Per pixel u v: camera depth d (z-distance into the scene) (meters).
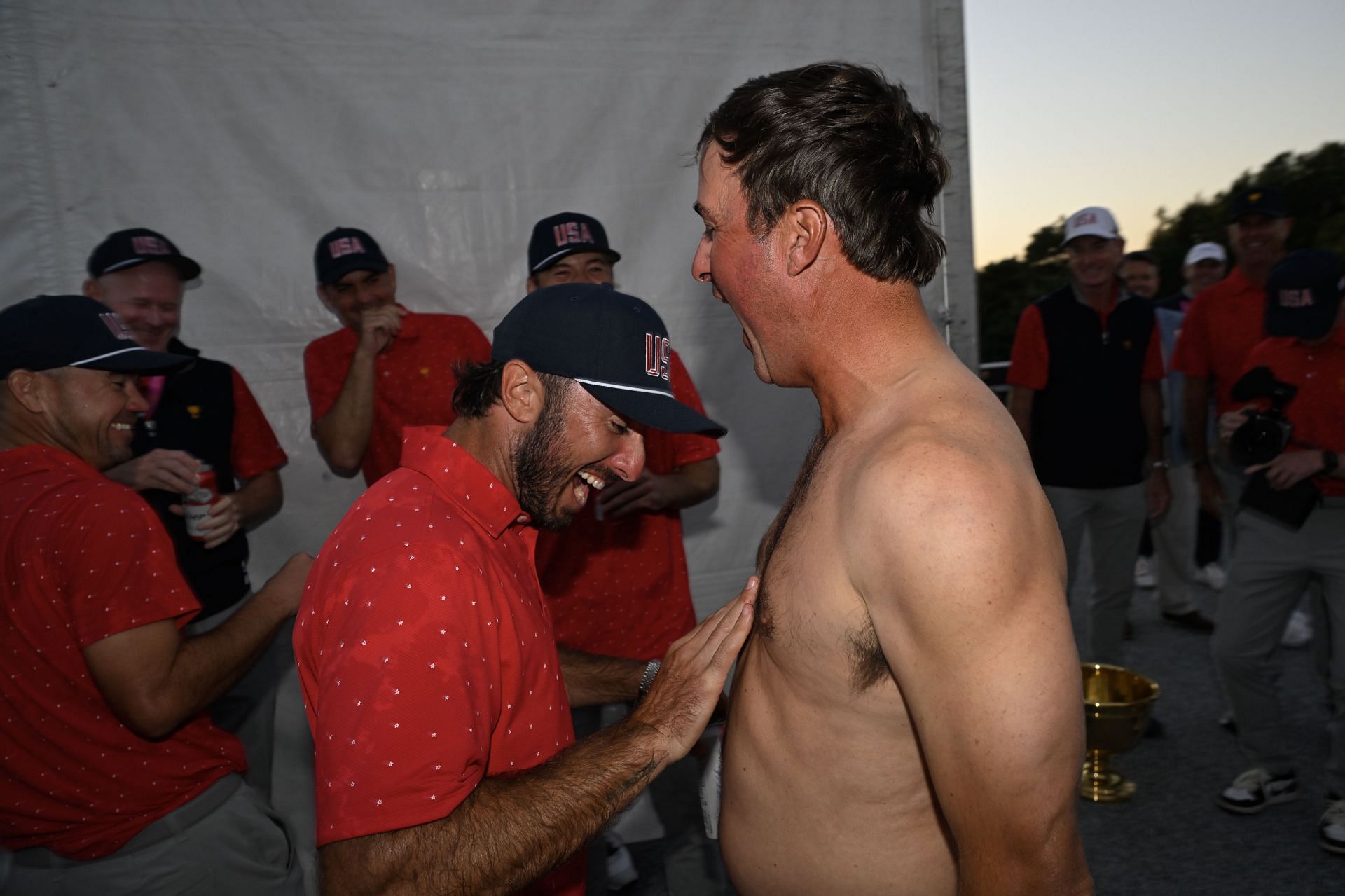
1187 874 2.37
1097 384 3.12
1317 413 2.43
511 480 1.07
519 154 2.36
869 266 0.86
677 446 2.22
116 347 1.46
